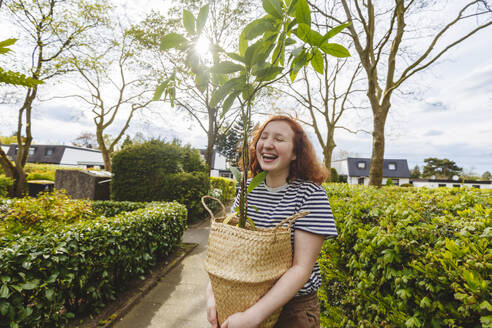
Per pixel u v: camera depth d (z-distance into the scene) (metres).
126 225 3.51
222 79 1.16
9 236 2.44
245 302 0.96
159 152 8.71
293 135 1.35
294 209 1.23
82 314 2.89
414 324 1.38
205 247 5.99
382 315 1.73
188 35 0.94
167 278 4.19
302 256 1.10
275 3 0.89
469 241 1.32
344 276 2.23
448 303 1.26
